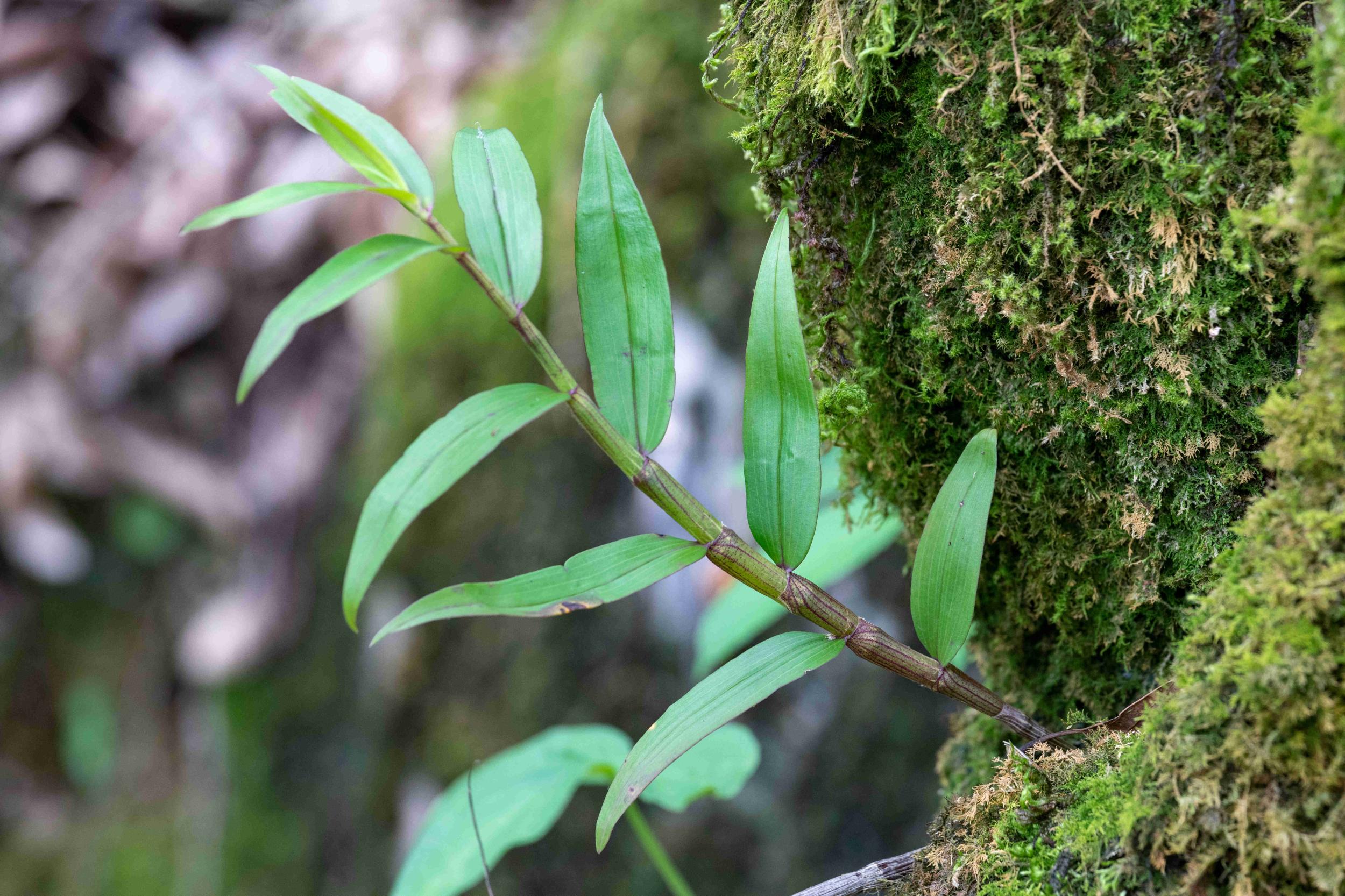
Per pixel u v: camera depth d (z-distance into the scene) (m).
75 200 2.68
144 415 2.72
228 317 2.68
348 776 2.43
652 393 0.87
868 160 0.91
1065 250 0.88
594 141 0.87
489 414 0.85
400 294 2.18
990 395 0.91
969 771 0.98
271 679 2.64
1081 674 0.94
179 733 2.95
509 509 1.95
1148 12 0.86
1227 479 0.88
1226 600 0.83
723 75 1.78
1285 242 0.86
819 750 1.79
